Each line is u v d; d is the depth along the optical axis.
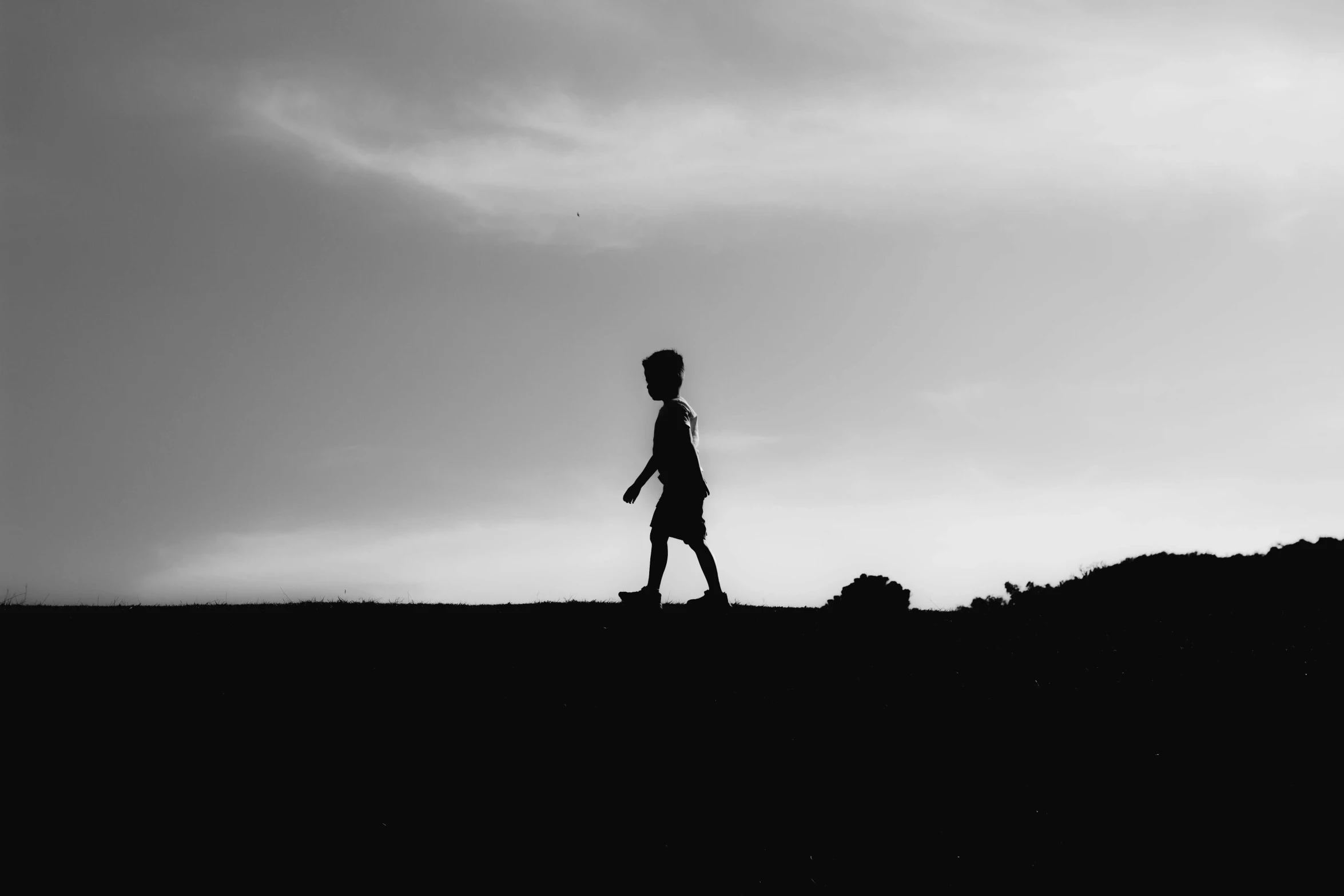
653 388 12.55
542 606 13.71
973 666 11.76
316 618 12.67
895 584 14.22
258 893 7.07
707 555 12.05
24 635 11.12
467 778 8.70
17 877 6.98
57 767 8.32
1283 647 12.20
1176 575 17.72
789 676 11.11
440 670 10.80
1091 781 8.98
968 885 7.57
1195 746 9.48
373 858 7.57
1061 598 17.23
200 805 8.02
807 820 8.38
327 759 8.84
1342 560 16.94
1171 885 7.53
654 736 9.59
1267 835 8.06
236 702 9.71
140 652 10.81
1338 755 9.11
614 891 7.38
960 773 9.16
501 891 7.31
